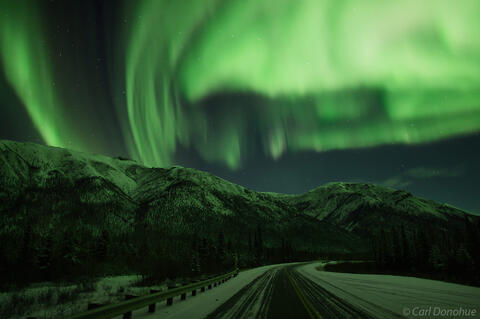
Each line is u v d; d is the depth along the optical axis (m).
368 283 19.97
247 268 48.97
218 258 67.38
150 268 36.94
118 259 56.34
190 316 8.14
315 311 8.83
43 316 9.01
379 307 9.61
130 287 21.33
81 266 41.91
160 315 8.33
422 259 72.56
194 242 88.44
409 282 20.77
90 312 5.62
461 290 14.96
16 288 19.72
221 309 9.28
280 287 16.83
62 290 18.30
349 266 77.44
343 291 14.66
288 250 127.75
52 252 38.59
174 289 10.51
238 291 14.72
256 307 9.62
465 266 51.06
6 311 9.84
